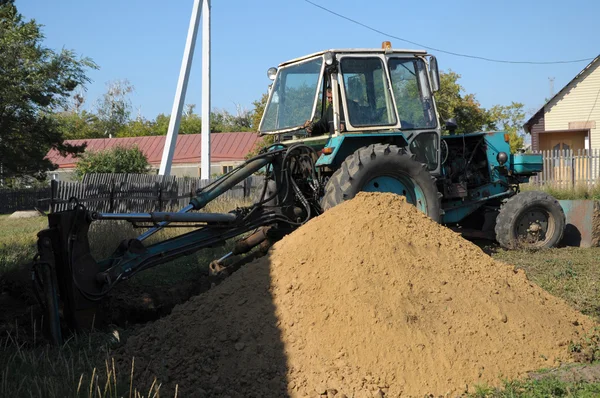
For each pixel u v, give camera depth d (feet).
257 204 22.17
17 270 22.88
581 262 26.09
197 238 20.44
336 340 14.52
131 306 20.34
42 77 56.90
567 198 54.75
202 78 74.43
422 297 15.57
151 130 202.69
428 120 26.40
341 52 24.29
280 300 15.83
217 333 15.33
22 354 15.26
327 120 24.61
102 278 17.57
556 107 85.30
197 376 14.17
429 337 14.57
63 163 127.95
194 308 16.65
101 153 101.40
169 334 15.94
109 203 51.08
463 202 29.60
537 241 29.91
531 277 23.03
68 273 17.17
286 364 14.11
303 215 23.44
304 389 13.37
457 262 17.19
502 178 30.91
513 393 13.00
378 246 16.52
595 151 64.54
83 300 17.38
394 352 14.12
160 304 21.17
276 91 26.71
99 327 17.85
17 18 61.62
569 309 17.30
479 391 13.23
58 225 17.17
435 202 23.68
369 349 14.21
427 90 26.58
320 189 23.67
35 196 93.86
